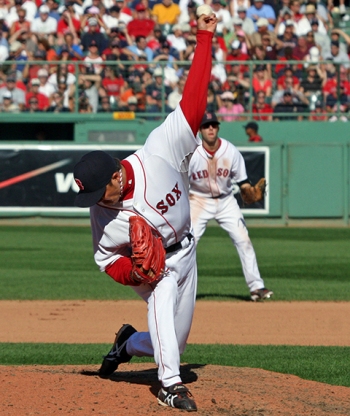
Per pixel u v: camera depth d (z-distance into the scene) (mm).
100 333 28047
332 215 73688
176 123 15977
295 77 77938
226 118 78062
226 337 27203
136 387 17906
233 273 45812
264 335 27625
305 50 80188
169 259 16922
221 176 34188
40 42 80812
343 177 73500
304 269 46438
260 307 33938
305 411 16078
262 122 77812
